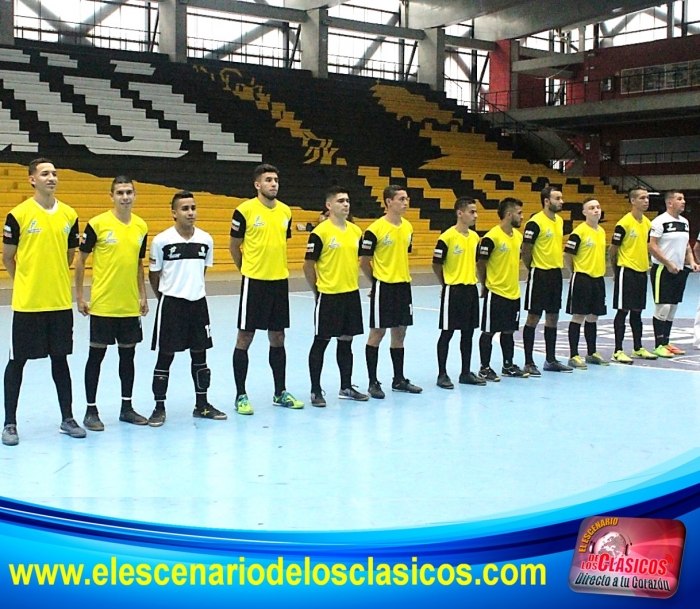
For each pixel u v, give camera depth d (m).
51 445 5.22
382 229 6.63
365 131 25.94
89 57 23.69
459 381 7.35
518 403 6.54
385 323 6.66
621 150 27.80
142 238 5.73
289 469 4.76
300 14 27.12
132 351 5.80
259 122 24.23
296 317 11.83
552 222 7.70
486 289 7.41
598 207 7.93
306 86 26.56
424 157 25.94
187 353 8.62
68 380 5.50
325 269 6.39
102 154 20.16
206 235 5.99
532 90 30.67
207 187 20.44
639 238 8.33
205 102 23.98
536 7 26.91
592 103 25.44
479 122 28.75
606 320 11.97
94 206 17.66
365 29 27.67
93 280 5.64
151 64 24.19
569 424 5.87
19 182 17.33
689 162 26.08
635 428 5.75
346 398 6.67
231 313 12.11
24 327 5.25
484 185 25.02
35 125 20.03
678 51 26.69
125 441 5.34
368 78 28.75
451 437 5.50
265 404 6.46
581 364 8.04
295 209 20.45
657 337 8.81
